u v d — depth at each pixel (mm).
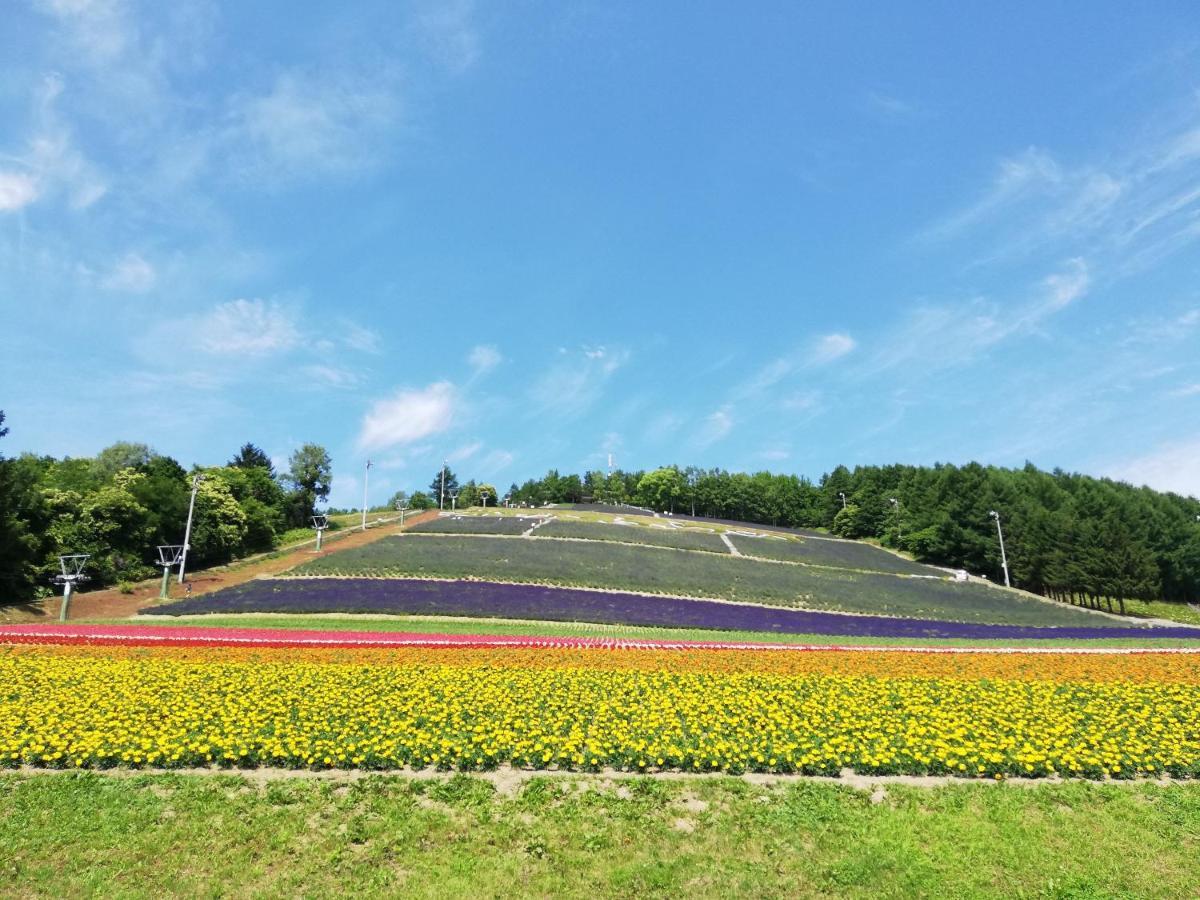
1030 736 14305
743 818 10844
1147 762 13094
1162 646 31625
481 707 15641
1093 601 62125
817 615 39625
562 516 93312
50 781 11742
